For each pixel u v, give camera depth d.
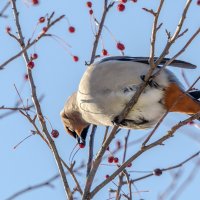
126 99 10.82
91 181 9.53
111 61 11.06
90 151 11.02
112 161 11.16
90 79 11.09
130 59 11.25
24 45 10.36
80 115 12.70
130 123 11.34
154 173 10.31
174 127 9.35
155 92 10.82
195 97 11.27
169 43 9.20
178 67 11.08
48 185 10.66
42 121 10.09
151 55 9.41
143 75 10.80
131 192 10.16
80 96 11.34
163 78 10.81
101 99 11.01
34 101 10.16
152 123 11.30
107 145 9.83
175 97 10.78
